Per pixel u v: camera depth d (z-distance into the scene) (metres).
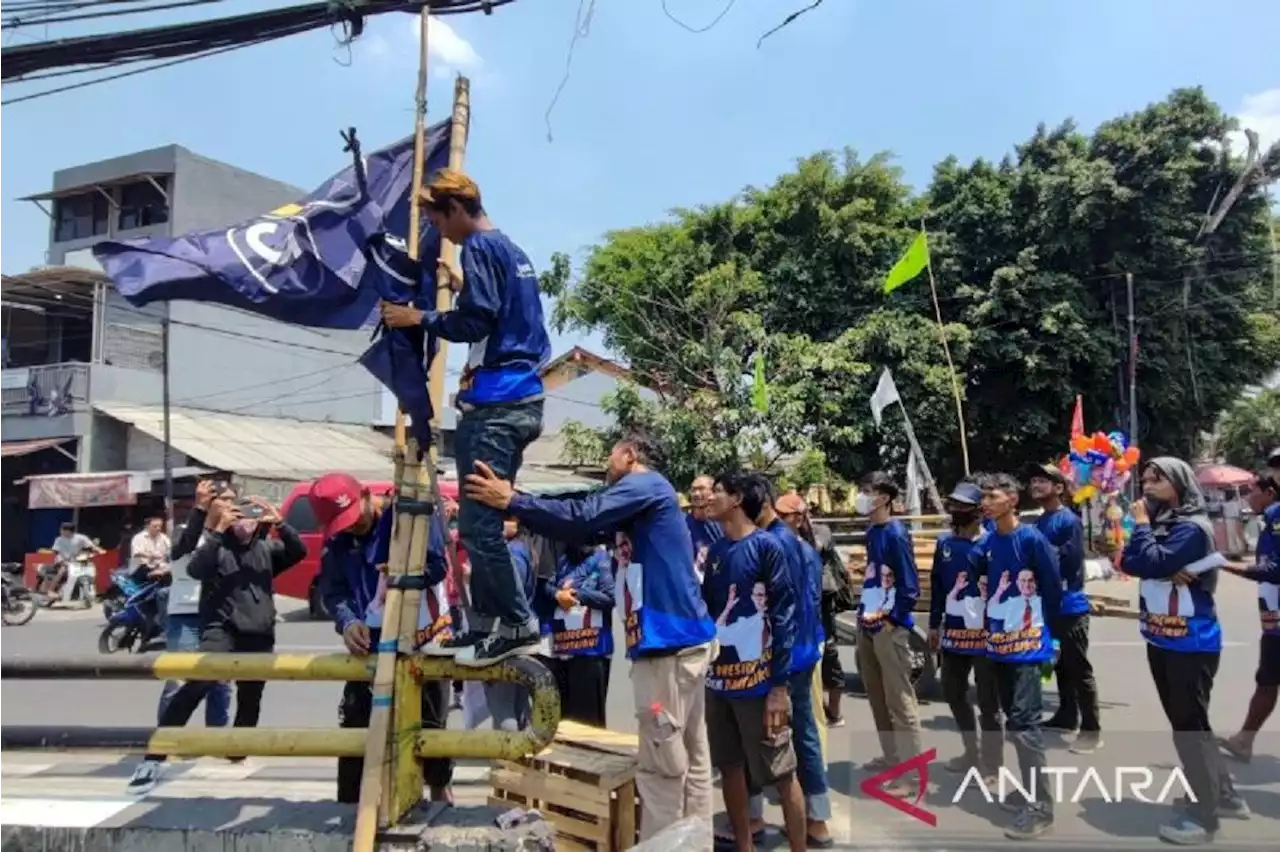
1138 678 9.01
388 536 4.11
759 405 15.22
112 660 3.83
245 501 6.14
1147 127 20.58
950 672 5.64
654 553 3.84
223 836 3.71
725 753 4.40
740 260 19.61
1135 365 19.72
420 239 4.05
